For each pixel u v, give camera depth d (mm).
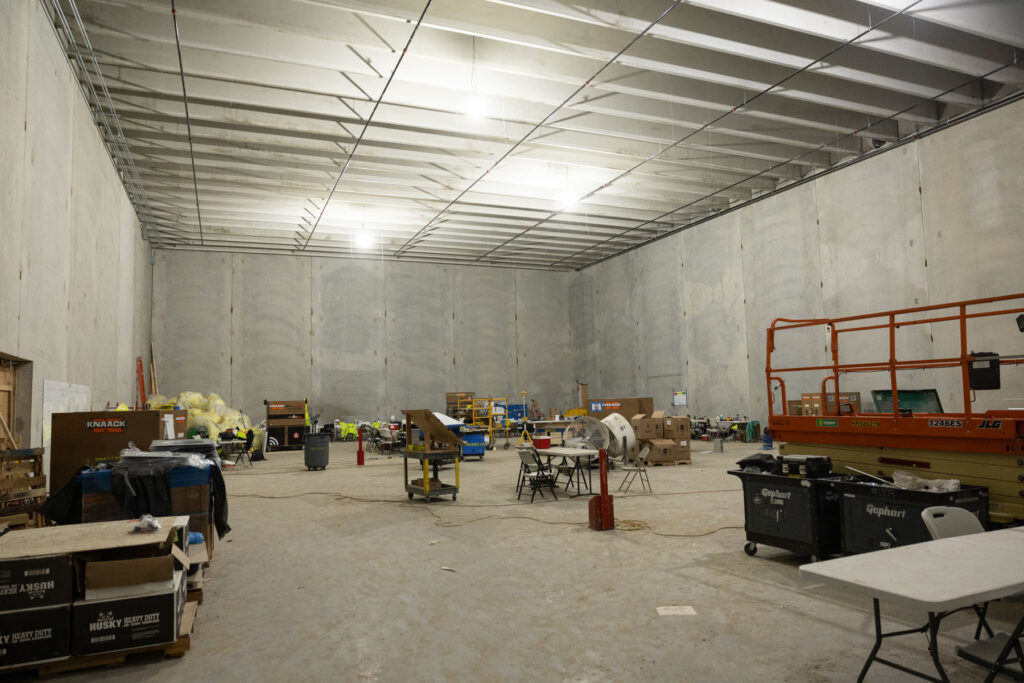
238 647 3783
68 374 8594
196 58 10023
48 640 3373
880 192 13734
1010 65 10359
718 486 9711
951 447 4941
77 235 9180
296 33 9062
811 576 2377
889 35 9578
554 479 9508
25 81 6508
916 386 12852
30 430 6898
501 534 6746
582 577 5059
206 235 20219
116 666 3531
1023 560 2508
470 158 14680
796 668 3277
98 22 8695
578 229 20828
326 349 23125
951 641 3584
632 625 3967
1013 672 2521
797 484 5250
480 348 25391
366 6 8477
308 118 12562
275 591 4914
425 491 8891
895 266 13383
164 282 21438
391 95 11383
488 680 3238
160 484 4996
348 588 4949
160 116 11906
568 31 9648
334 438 22391
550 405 26344
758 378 17250
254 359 22203
